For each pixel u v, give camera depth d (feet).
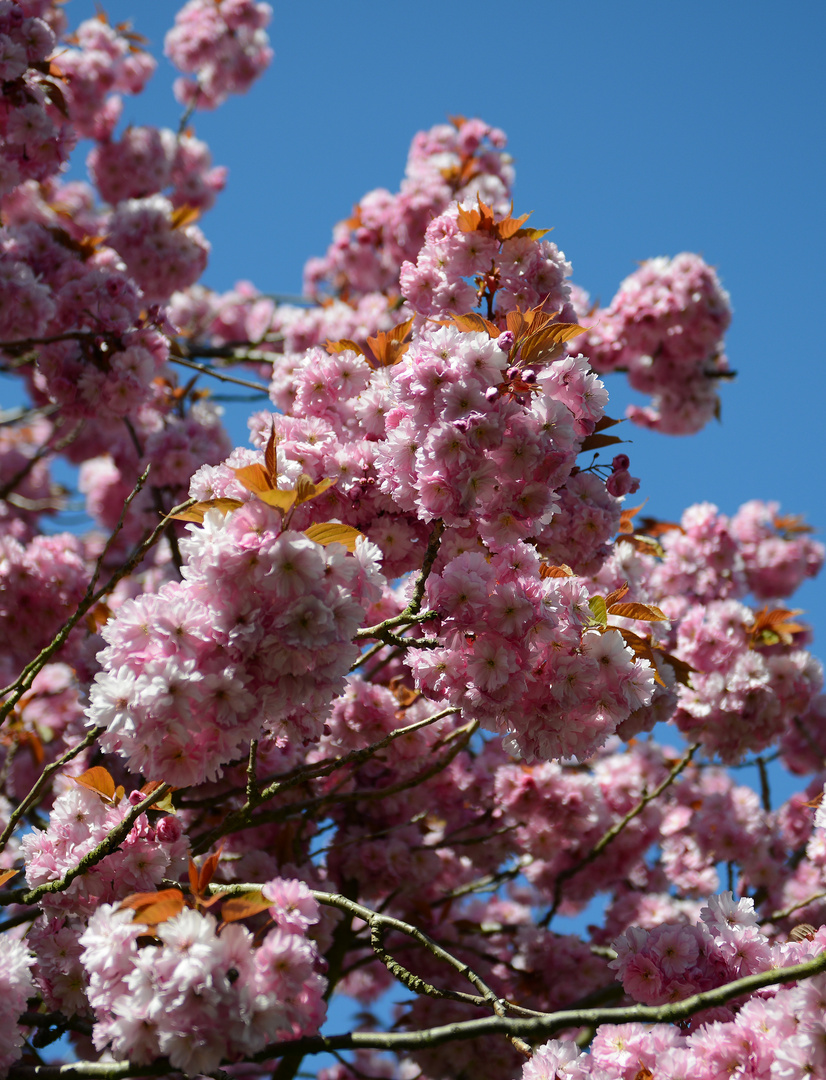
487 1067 19.19
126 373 19.74
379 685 18.10
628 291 27.12
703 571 24.61
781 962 10.60
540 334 10.96
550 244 13.62
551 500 10.58
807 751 25.29
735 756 20.01
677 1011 8.63
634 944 11.07
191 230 29.35
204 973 7.75
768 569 28.53
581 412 11.12
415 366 10.46
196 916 8.11
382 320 27.12
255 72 37.63
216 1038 7.85
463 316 11.34
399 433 10.74
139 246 28.04
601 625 10.53
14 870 11.02
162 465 23.95
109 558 30.12
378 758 18.19
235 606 8.68
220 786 17.71
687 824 24.26
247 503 8.95
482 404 10.20
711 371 27.96
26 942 11.00
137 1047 8.19
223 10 36.70
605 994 17.93
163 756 8.81
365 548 9.17
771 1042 9.57
